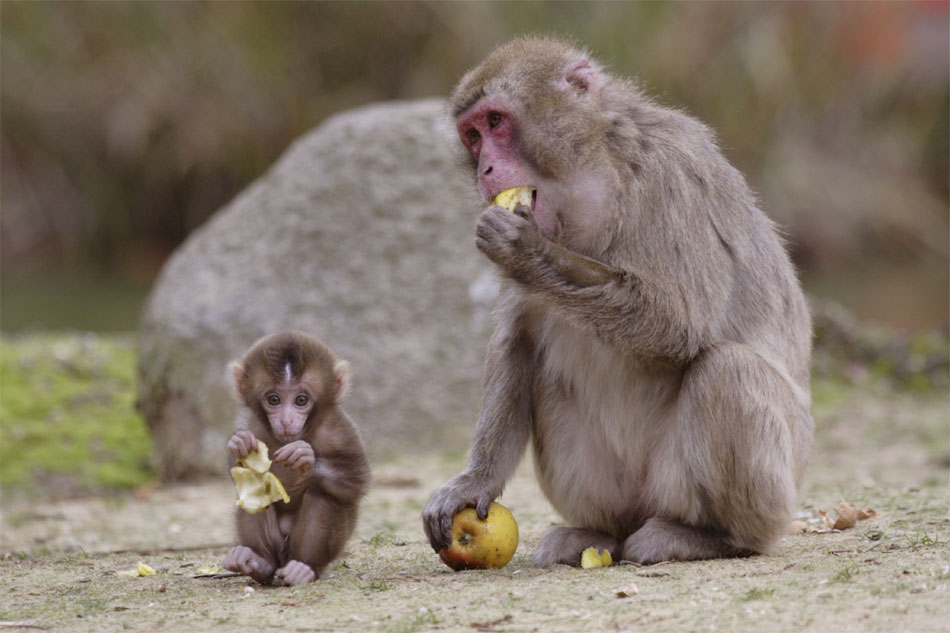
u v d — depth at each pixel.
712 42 31.70
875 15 33.34
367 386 14.34
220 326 14.38
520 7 31.39
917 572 6.35
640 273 7.33
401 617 6.02
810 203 34.69
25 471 14.34
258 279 14.72
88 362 16.94
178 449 14.34
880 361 18.22
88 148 34.06
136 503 12.52
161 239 35.25
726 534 7.41
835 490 10.68
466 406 14.52
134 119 32.69
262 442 7.08
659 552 7.33
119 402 16.12
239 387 7.33
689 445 7.28
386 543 8.80
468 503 7.54
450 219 14.91
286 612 6.31
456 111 7.92
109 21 32.44
